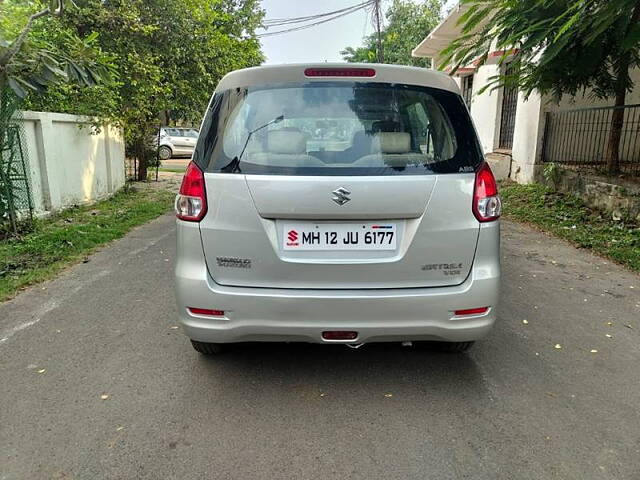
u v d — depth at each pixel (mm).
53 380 3023
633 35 5625
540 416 2668
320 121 2707
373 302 2609
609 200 7332
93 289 4684
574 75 7195
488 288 2707
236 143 2699
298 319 2635
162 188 12547
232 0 19688
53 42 8320
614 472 2242
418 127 2734
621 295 4539
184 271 2715
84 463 2299
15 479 2193
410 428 2564
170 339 3594
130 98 10727
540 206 8406
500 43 6613
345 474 2234
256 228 2602
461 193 2654
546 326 3848
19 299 4414
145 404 2770
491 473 2238
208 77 12828
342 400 2820
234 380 3031
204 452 2377
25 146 7203
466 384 2994
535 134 10039
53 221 7719
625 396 2865
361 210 2568
